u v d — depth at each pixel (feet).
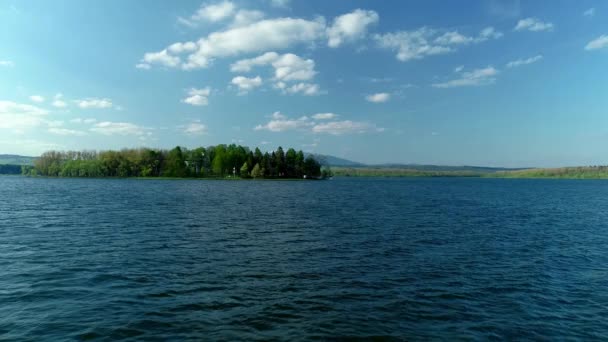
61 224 127.54
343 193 357.82
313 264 77.97
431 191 426.10
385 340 43.60
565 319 51.06
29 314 48.70
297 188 442.91
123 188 368.68
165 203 213.87
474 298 58.70
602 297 60.18
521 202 269.85
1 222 130.72
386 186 570.46
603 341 44.70
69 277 65.16
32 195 263.90
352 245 98.94
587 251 95.96
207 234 111.96
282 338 43.39
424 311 52.80
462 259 84.84
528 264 81.10
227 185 485.97
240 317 49.19
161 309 51.29
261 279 66.49
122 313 49.60
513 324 49.06
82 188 362.94
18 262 74.95
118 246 92.12
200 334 43.91
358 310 52.60
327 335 44.47
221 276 67.77
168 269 71.61
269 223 139.13
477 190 462.19
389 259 83.66
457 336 45.03
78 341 41.50
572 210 213.05
